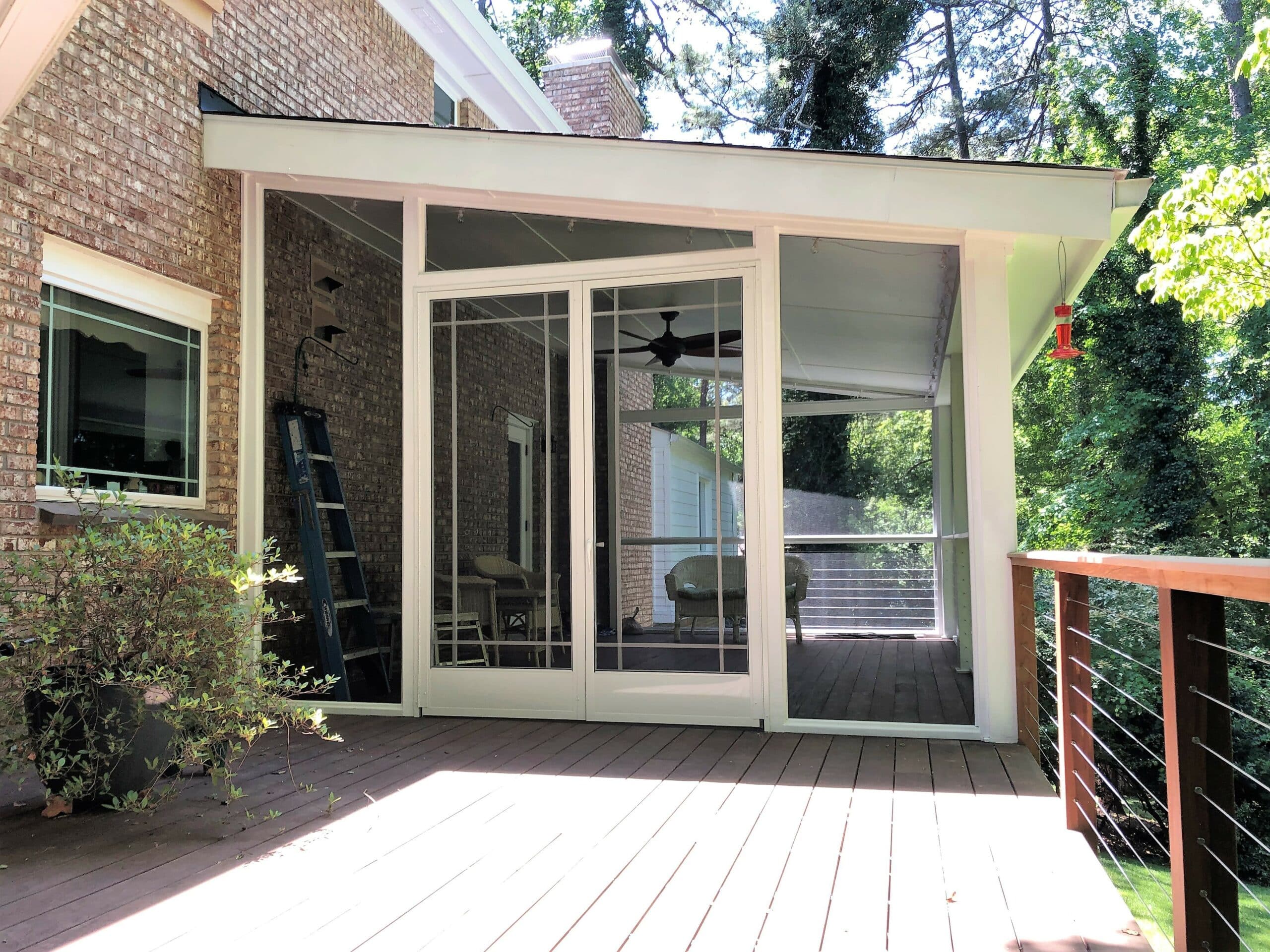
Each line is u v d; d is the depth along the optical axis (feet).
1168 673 5.92
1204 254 27.35
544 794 11.61
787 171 14.79
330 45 22.03
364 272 19.52
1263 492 48.57
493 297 16.87
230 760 11.50
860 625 31.91
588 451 16.31
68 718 10.48
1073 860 9.20
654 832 10.09
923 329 23.06
